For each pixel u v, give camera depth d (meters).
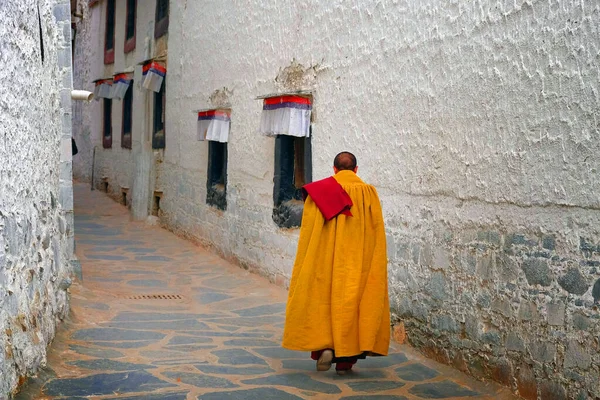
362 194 5.04
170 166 12.84
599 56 3.82
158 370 4.86
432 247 5.39
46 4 5.14
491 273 4.70
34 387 4.12
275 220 8.34
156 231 12.76
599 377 3.75
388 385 4.76
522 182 4.41
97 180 18.41
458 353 5.04
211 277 8.84
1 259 3.39
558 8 4.12
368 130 6.33
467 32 4.95
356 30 6.51
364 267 4.94
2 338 3.46
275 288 8.16
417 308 5.58
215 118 9.89
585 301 3.88
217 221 10.41
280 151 8.27
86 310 6.57
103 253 10.23
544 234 4.21
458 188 5.08
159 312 6.84
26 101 4.09
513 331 4.46
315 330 4.86
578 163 3.96
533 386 4.26
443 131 5.25
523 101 4.40
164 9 13.27
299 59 7.70
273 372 4.99
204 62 10.95
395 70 5.89
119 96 15.13
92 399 4.14
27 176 4.14
